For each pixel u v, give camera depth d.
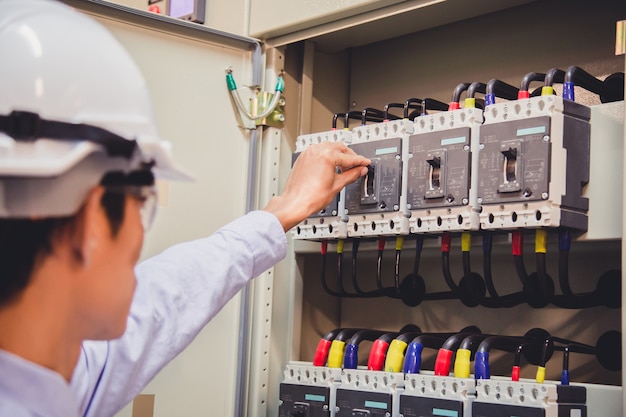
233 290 1.11
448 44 2.25
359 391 1.84
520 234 1.70
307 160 1.26
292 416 1.96
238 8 2.16
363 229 1.89
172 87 1.98
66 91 0.65
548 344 1.66
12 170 0.62
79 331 0.69
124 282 0.69
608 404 1.55
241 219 1.13
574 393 1.57
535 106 1.60
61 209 0.63
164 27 1.97
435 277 2.17
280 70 2.18
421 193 1.77
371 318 2.30
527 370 1.97
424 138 1.79
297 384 1.98
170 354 1.05
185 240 1.98
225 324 2.05
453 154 1.72
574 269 1.90
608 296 1.82
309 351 2.27
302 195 1.21
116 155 0.67
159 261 1.07
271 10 2.09
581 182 1.62
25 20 0.67
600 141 1.63
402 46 2.36
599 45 1.94
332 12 1.95
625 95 1.52
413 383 1.75
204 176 2.02
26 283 0.64
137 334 1.02
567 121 1.60
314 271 2.29
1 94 0.64
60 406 0.67
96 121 0.66
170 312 1.05
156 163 0.72
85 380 0.98
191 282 1.07
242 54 2.11
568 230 1.64
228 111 2.07
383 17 2.01
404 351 1.87
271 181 2.14
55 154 0.64
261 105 2.11
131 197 0.69
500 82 1.79
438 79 2.26
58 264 0.65
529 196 1.57
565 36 2.01
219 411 2.02
